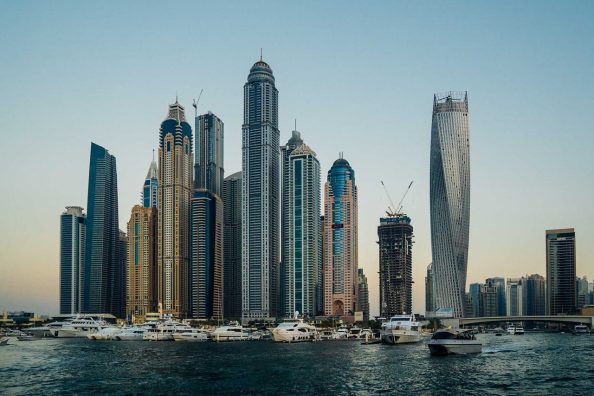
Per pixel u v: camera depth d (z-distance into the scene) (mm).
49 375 162375
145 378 156000
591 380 148250
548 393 128375
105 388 138500
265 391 133375
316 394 128750
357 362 196000
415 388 135500
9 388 138750
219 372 169000
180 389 136875
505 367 176750
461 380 147875
